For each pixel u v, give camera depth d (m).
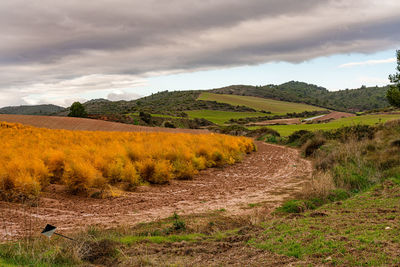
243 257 5.24
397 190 9.54
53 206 9.90
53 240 6.70
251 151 29.34
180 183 14.51
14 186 10.42
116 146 18.62
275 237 6.09
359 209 7.91
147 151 17.50
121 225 8.16
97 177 12.22
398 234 5.37
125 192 12.37
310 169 18.55
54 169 13.27
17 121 48.72
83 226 8.07
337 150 17.52
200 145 20.41
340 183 12.14
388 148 15.66
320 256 4.82
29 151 16.12
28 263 5.11
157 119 90.88
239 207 10.36
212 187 13.73
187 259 5.35
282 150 30.95
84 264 5.23
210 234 7.39
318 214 7.67
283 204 10.51
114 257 5.53
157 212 9.70
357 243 5.08
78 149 16.97
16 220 8.29
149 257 5.48
